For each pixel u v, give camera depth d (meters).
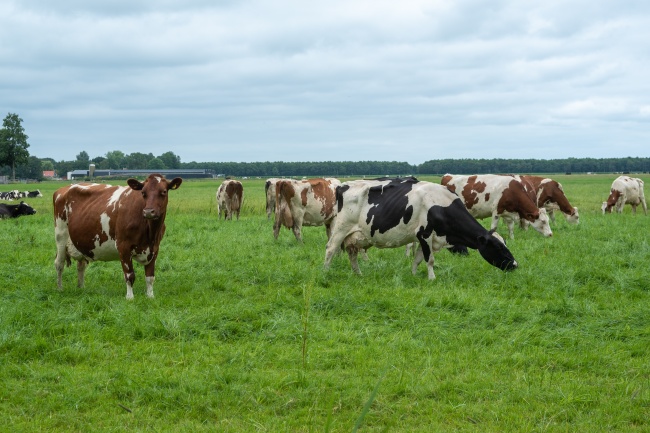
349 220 12.58
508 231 19.58
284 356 7.55
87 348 7.78
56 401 6.27
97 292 11.08
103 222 10.66
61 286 11.50
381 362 7.42
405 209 12.13
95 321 8.83
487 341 8.23
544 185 22.44
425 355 7.64
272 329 8.63
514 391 6.51
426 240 12.16
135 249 10.51
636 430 5.69
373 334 8.52
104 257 11.04
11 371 7.06
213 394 6.44
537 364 7.43
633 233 18.97
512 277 11.93
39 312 9.27
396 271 12.59
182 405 6.24
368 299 10.15
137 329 8.47
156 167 193.75
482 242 12.23
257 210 32.50
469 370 7.16
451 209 12.18
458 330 8.77
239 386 6.58
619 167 192.75
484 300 10.16
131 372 7.00
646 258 14.02
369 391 6.55
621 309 9.73
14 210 31.45
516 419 5.88
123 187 11.05
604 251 14.91
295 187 17.23
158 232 10.54
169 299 10.41
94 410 6.13
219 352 7.75
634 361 7.45
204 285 11.60
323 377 6.90
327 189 17.64
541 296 10.68
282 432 5.61
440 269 13.06
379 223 12.28
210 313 9.16
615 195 29.08
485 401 6.37
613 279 11.62
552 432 5.64
